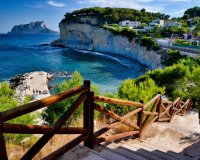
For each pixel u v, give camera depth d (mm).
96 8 117312
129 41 74562
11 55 78625
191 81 19641
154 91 12883
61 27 113688
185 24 96250
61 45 110125
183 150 5742
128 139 5574
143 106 5688
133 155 3988
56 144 4969
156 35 71938
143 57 63031
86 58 71500
